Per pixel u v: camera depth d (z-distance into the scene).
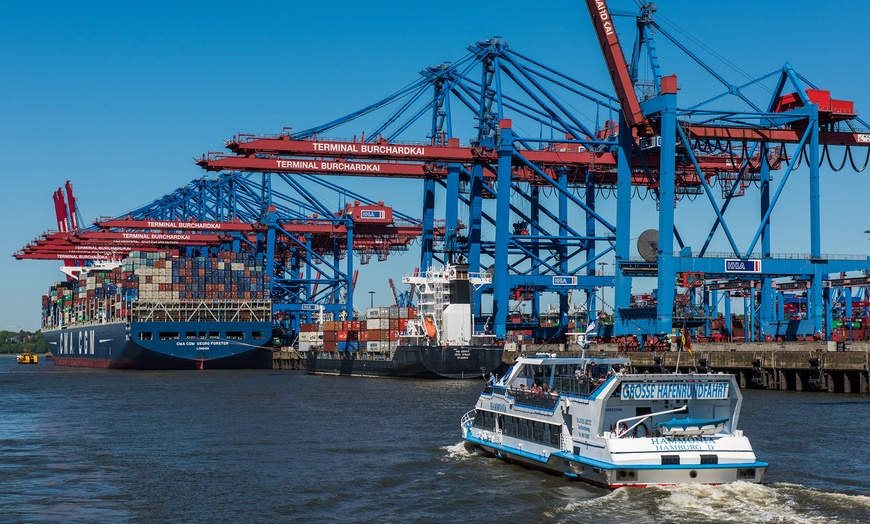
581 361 38.56
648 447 33.78
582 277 110.38
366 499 36.25
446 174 116.88
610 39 92.31
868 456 42.59
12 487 39.66
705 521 30.62
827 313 91.25
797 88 92.19
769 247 93.06
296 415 65.38
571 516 31.83
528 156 110.38
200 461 45.50
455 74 114.06
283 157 107.56
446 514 33.47
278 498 36.72
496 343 106.19
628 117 93.69
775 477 37.88
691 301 107.88
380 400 76.88
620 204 99.25
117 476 41.91
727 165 112.50
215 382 110.31
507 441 42.38
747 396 70.75
